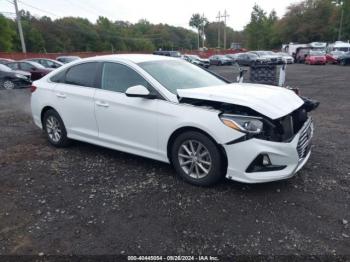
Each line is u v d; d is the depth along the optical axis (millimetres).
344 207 3502
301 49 40219
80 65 5207
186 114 3887
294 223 3230
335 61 33969
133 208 3570
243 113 3717
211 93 3912
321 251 2838
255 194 3793
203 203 3625
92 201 3750
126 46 107938
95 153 5305
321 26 72875
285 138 3678
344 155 5055
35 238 3100
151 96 4168
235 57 40531
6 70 15594
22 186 4188
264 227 3174
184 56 38188
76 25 99375
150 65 4641
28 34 82312
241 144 3553
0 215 3514
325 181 4113
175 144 4062
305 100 4551
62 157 5172
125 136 4578
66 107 5227
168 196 3801
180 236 3076
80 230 3209
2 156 5277
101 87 4816
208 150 3791
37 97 5695
